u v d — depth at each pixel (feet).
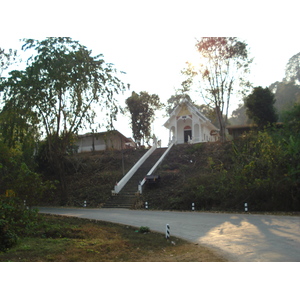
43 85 74.43
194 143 127.24
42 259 25.96
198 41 104.53
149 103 155.63
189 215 62.39
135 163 115.65
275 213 60.39
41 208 85.20
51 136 88.74
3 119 79.97
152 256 28.60
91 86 80.18
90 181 104.88
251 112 108.99
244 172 69.87
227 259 25.93
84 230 42.16
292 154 65.46
